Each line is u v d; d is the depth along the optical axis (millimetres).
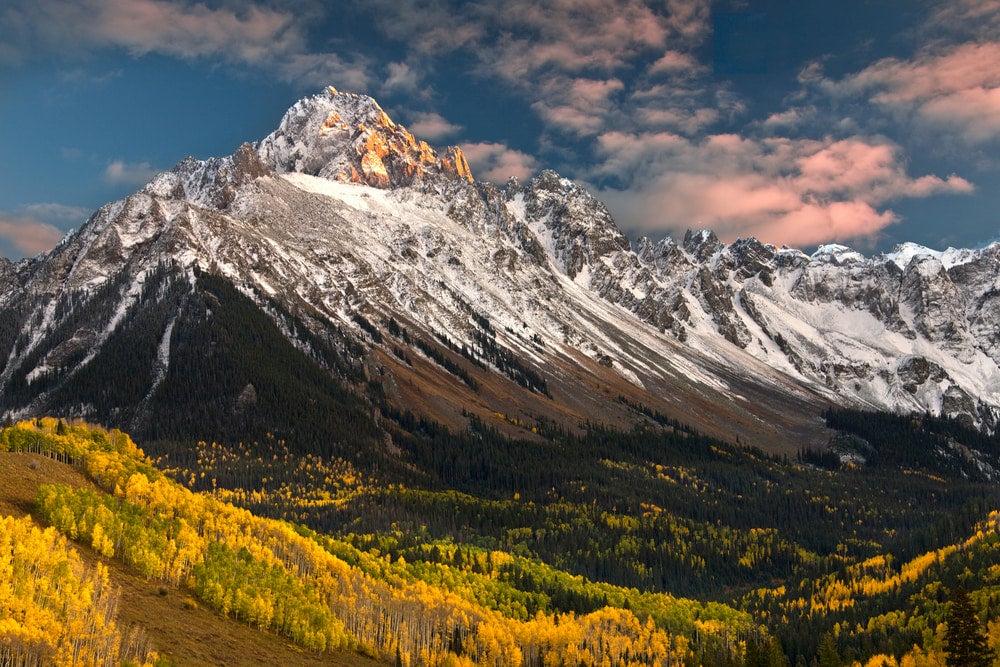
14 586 125000
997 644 182500
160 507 186125
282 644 155875
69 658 119062
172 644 136000
